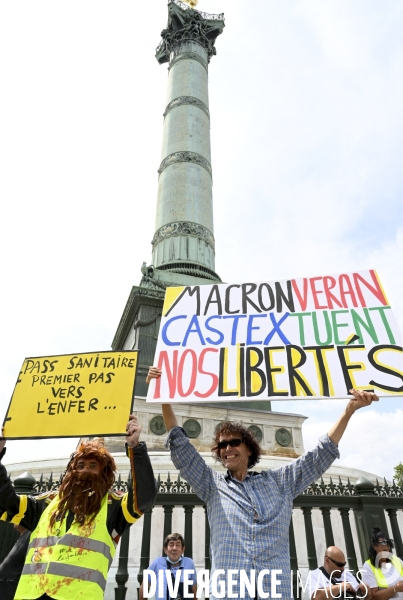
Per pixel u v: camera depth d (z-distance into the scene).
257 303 5.18
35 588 3.30
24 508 3.81
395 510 7.00
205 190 30.25
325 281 5.25
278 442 18.69
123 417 3.98
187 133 32.38
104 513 3.68
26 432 4.00
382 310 4.85
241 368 4.59
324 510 6.86
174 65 38.38
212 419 18.31
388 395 4.14
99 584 3.38
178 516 10.21
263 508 3.40
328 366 4.45
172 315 5.19
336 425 3.94
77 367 4.35
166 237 27.80
